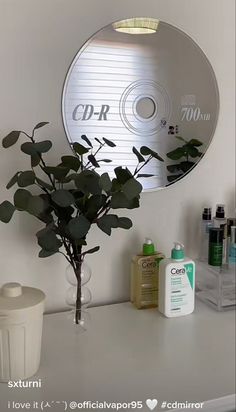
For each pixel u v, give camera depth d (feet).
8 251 4.00
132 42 4.09
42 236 3.53
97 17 3.96
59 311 4.25
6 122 3.83
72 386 3.11
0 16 3.68
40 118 3.92
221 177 4.69
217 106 4.49
